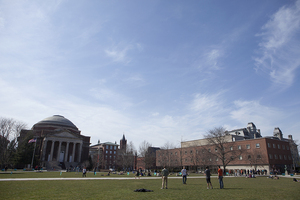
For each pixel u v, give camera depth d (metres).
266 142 74.31
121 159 118.88
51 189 18.48
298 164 88.19
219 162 84.62
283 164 77.94
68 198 13.83
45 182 25.84
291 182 33.12
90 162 113.25
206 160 84.88
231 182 32.22
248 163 76.25
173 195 15.89
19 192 16.16
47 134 106.94
